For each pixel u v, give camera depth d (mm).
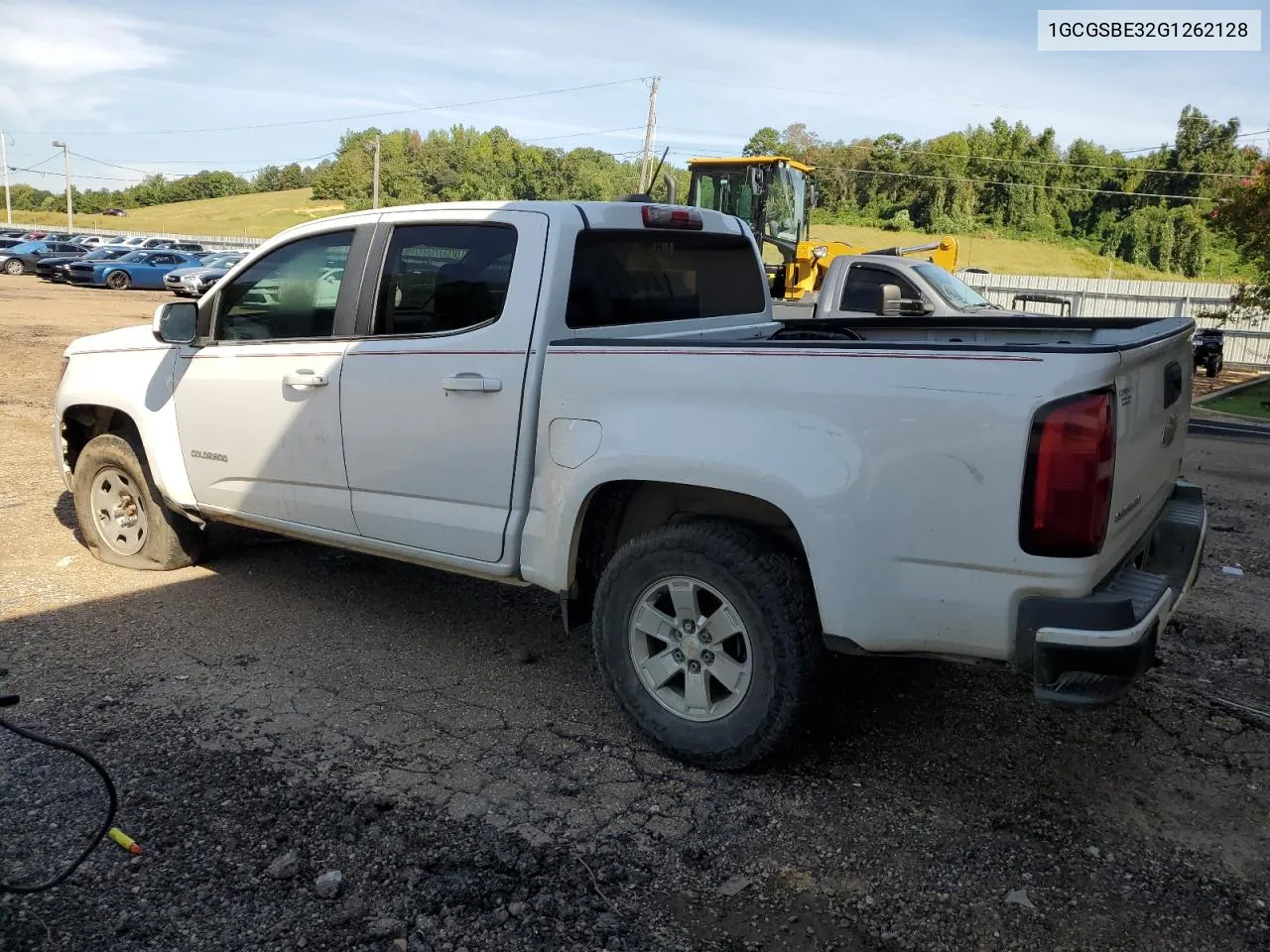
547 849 3041
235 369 4789
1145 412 3189
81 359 5645
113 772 3400
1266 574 5973
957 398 2906
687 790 3396
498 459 3889
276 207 126312
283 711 3900
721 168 14477
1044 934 2717
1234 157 84688
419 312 4164
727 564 3312
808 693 3293
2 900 2732
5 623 4734
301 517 4664
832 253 13539
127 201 153375
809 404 3135
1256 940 2703
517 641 4707
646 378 3459
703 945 2656
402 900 2791
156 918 2691
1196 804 3359
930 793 3400
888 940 2689
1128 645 2791
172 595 5188
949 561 2963
